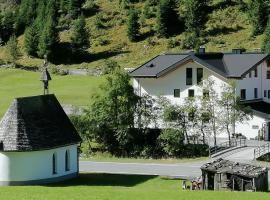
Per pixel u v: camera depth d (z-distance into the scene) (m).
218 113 94.38
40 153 69.62
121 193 58.72
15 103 70.25
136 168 83.31
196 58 106.62
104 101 95.00
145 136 95.12
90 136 96.31
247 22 191.50
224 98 94.00
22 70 194.62
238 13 197.12
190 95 108.62
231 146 94.88
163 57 118.00
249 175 64.31
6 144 68.31
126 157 93.94
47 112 73.56
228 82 101.50
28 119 70.25
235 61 110.31
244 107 95.75
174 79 110.06
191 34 186.75
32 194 58.03
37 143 69.25
